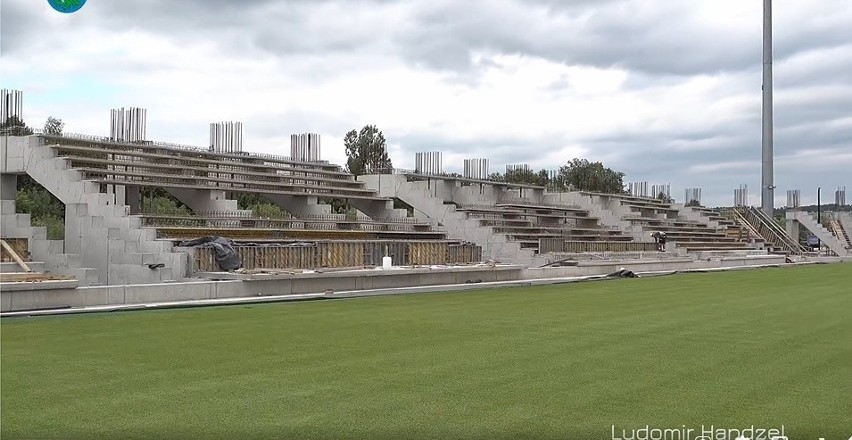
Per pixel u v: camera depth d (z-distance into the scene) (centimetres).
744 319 1399
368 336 1153
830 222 6806
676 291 2134
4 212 2036
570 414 679
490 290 2183
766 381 816
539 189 4422
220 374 845
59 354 973
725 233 5266
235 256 2066
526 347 1046
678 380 820
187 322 1329
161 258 1997
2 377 823
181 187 2423
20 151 2247
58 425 636
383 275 2206
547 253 3288
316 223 2809
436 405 708
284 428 629
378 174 3641
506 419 661
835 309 1599
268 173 2938
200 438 601
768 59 5516
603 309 1589
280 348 1031
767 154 5588
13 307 1471
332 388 776
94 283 1908
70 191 2173
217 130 3038
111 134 2686
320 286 2034
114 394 745
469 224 3294
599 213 4469
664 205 5362
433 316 1444
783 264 4338
